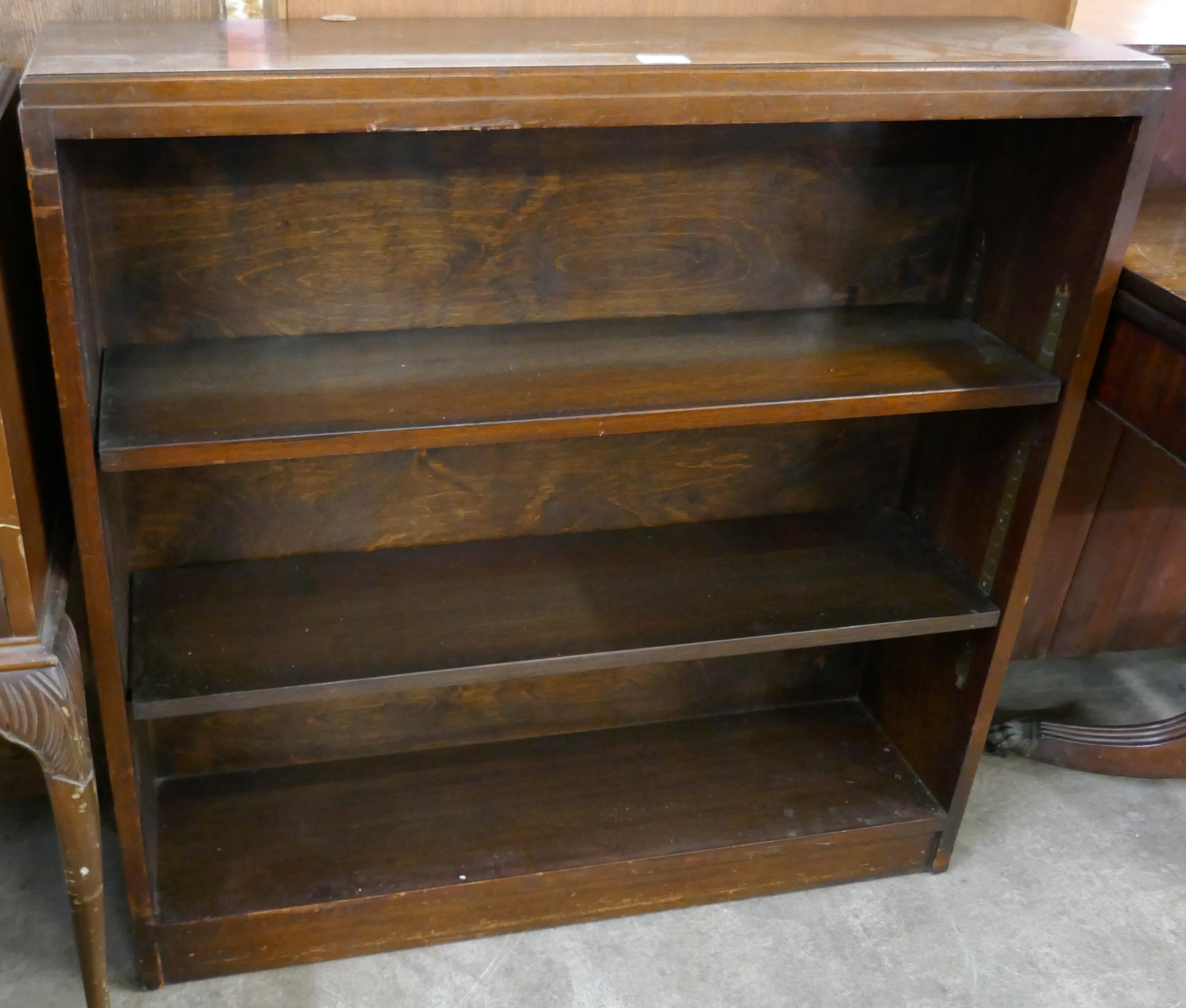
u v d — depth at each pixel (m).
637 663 1.57
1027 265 1.54
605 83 1.19
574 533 1.80
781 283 1.67
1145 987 1.70
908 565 1.76
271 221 1.44
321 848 1.70
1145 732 2.03
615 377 1.46
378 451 1.47
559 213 1.53
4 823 1.88
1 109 1.16
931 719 1.85
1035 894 1.85
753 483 1.83
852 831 1.79
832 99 1.25
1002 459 1.63
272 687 1.45
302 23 1.43
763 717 2.03
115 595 1.38
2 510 1.11
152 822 1.68
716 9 1.60
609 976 1.68
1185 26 1.90
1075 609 2.26
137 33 1.31
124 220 1.40
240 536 1.66
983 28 1.55
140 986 1.63
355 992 1.64
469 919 1.71
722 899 1.82
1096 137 1.40
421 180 1.46
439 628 1.58
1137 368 1.44
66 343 1.15
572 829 1.76
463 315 1.58
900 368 1.52
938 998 1.67
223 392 1.37
